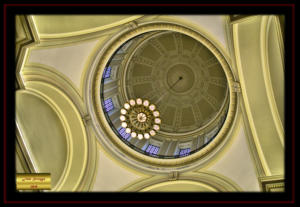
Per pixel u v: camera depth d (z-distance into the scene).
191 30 8.88
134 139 11.66
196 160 10.02
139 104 10.37
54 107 9.47
